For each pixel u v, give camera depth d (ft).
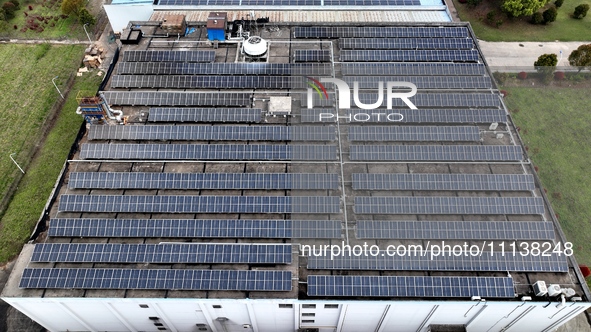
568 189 212.64
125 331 163.73
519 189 161.79
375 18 244.42
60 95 253.03
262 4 249.75
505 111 185.57
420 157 169.99
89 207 155.12
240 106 187.42
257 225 149.48
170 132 176.24
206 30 220.64
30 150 226.58
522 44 287.28
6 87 258.98
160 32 220.43
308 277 138.00
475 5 313.12
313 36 218.79
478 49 217.77
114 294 136.56
